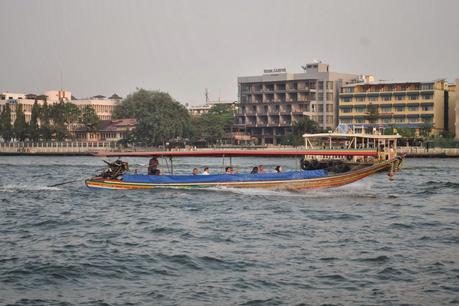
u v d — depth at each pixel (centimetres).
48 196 5916
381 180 8031
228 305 2553
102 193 5969
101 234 3953
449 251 3403
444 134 18575
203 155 6122
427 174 9444
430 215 4719
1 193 6212
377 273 2966
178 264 3142
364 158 9619
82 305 2559
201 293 2698
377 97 19888
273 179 5844
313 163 9538
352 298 2630
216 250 3438
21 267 3077
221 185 5919
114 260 3222
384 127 19388
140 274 2980
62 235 3941
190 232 3962
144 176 6078
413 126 19212
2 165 13088
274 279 2884
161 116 19700
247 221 4369
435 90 19225
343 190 6247
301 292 2706
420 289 2739
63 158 17700
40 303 2583
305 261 3186
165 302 2591
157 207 5084
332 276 2923
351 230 4034
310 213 4744
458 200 5688
